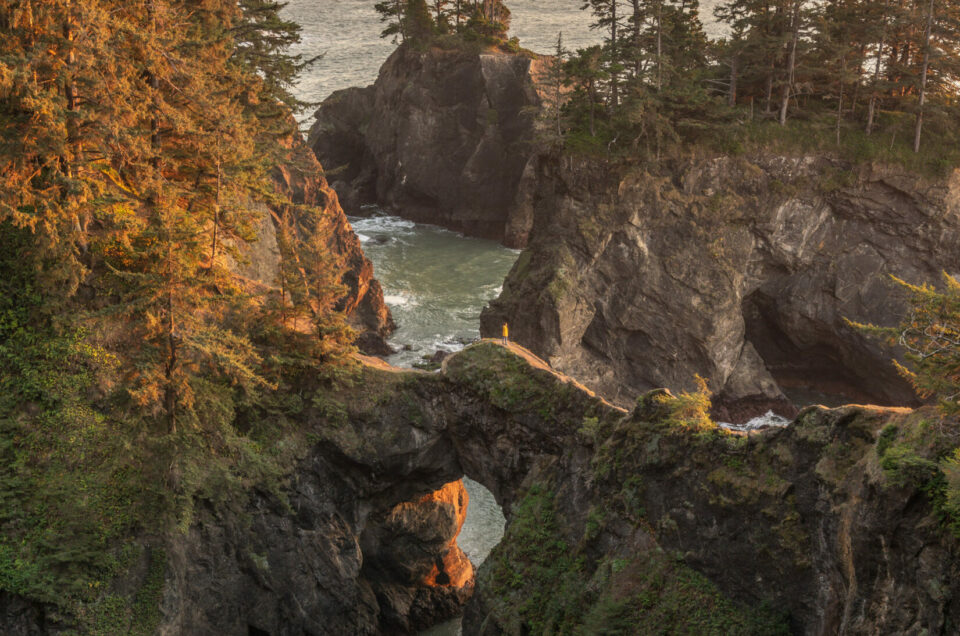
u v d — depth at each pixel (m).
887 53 70.06
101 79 30.94
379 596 41.28
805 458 28.00
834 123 66.00
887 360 65.00
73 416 32.69
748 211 65.00
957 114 64.06
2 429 31.95
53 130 29.81
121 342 34.31
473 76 97.56
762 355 71.88
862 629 23.73
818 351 69.75
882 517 23.19
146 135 33.56
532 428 35.47
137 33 32.44
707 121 64.75
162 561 32.38
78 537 31.05
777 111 68.06
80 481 31.88
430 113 99.56
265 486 35.28
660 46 65.19
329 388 37.38
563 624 31.88
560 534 33.94
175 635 32.59
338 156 109.56
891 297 65.44
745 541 29.12
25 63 28.70
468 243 96.00
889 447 24.45
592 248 63.88
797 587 28.08
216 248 37.38
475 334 71.38
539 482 35.31
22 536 30.69
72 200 31.30
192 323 31.38
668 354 65.31
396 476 38.38
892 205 64.38
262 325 37.19
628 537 31.89
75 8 29.94
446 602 43.50
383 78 105.75
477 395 36.69
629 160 63.56
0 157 30.06
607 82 66.00
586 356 66.06
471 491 53.03
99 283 34.56
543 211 67.56
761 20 65.00
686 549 30.44
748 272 66.94
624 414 33.25
